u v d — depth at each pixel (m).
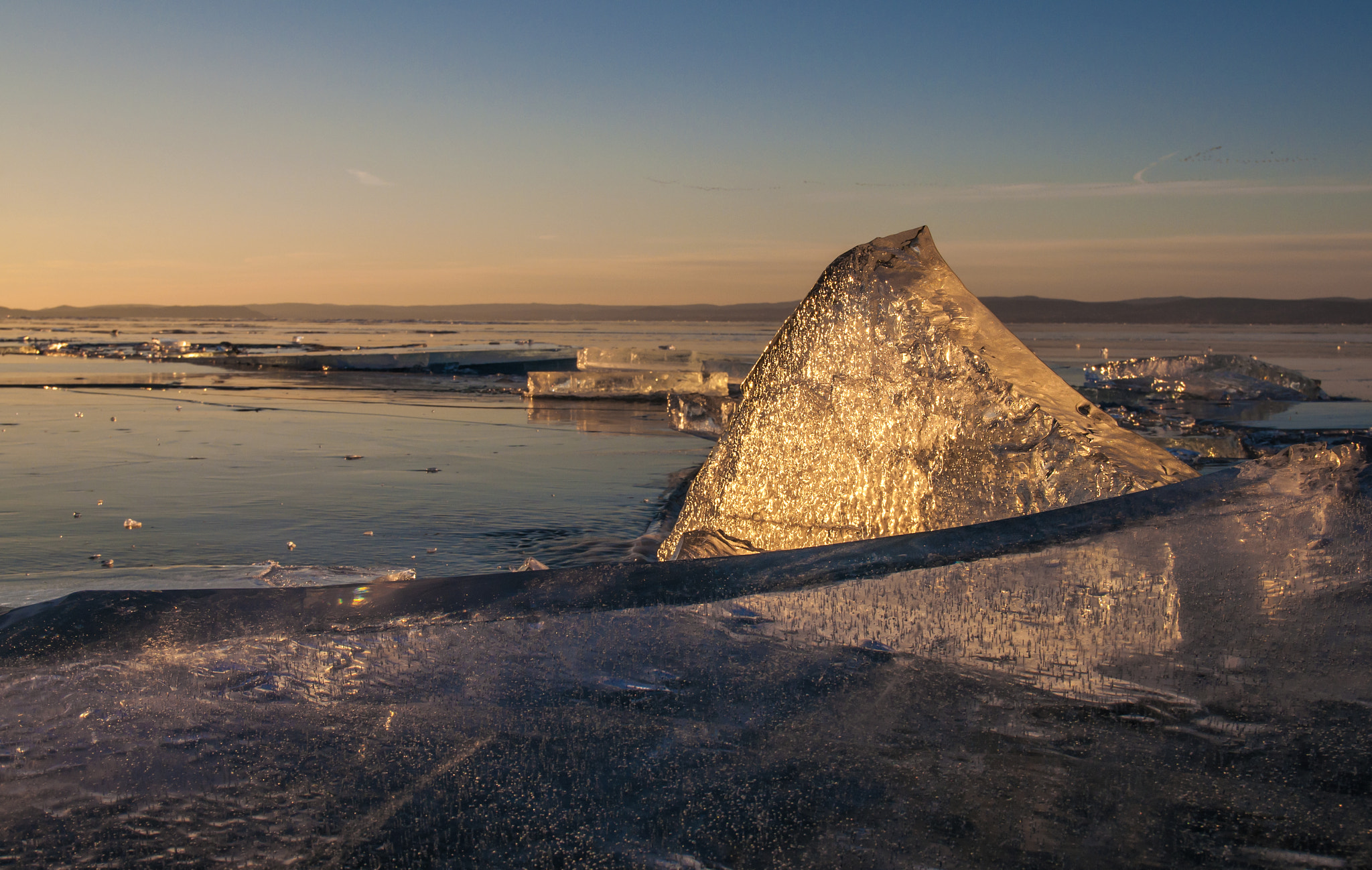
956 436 1.44
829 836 0.65
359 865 0.66
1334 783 0.65
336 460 4.27
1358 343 29.28
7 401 7.71
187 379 11.14
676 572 0.94
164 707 0.77
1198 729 0.71
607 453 4.63
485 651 0.83
